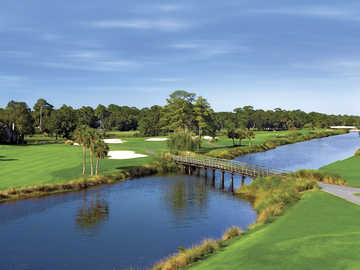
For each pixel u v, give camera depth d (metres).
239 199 45.03
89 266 25.19
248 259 19.06
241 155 90.94
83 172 56.94
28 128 110.94
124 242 29.73
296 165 70.75
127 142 116.69
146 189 51.28
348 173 52.00
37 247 28.73
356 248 18.95
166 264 21.14
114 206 41.44
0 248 28.56
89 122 199.75
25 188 45.97
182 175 64.69
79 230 32.84
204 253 22.39
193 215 37.62
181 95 119.56
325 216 27.88
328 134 182.62
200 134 104.12
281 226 26.12
